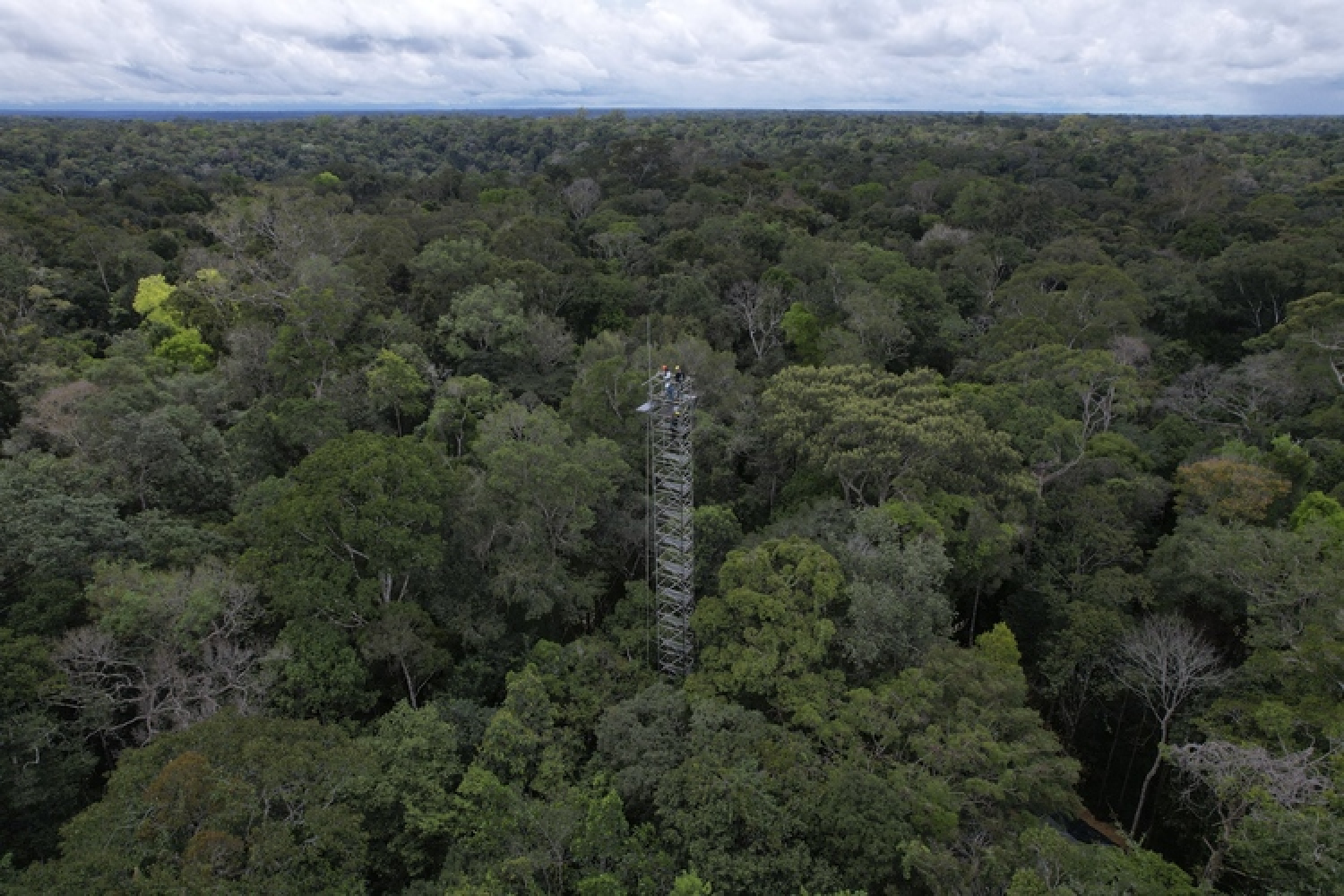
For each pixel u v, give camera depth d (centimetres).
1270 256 5584
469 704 2527
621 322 5181
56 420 3425
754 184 9156
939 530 2906
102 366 3844
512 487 2906
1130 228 7562
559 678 2675
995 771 2178
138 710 2495
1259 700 2592
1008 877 1916
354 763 1991
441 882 1958
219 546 2919
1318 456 3816
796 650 2491
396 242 5706
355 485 2547
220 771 1830
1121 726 3200
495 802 2092
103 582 2425
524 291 5078
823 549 2842
